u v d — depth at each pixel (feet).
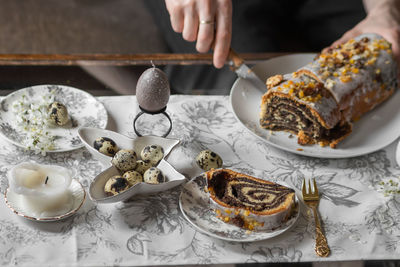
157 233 2.86
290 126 3.50
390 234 2.95
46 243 2.78
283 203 2.88
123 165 2.96
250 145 3.36
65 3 6.66
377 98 3.71
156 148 3.02
